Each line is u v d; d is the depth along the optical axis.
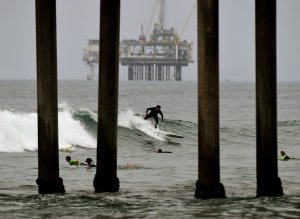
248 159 101.62
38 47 51.91
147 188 64.38
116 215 47.66
